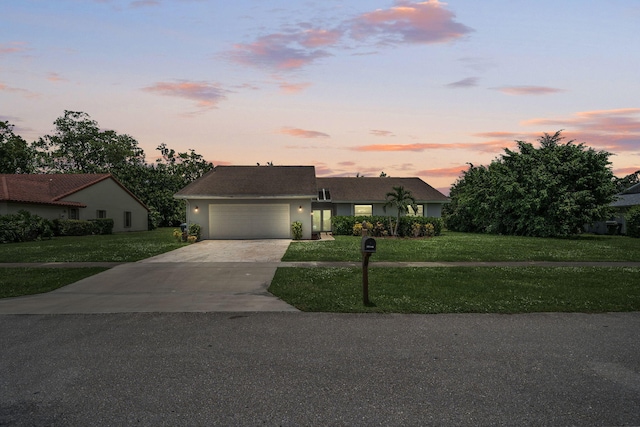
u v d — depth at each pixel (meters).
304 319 6.73
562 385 4.19
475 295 8.34
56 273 11.27
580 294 8.36
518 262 13.38
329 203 30.78
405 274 10.80
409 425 3.44
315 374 4.47
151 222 40.09
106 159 50.66
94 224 29.86
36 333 6.02
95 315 7.05
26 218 23.05
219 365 4.73
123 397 3.94
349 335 5.86
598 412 3.64
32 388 4.14
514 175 27.83
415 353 5.12
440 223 26.80
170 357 5.00
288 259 13.99
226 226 23.14
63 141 50.12
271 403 3.81
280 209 23.25
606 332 5.97
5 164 44.50
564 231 25.56
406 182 33.34
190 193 22.70
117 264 12.96
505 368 4.63
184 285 9.78
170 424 3.46
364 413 3.63
